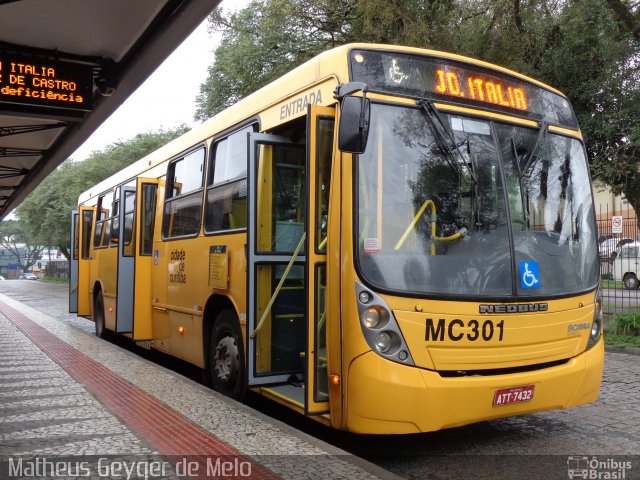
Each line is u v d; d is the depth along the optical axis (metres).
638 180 12.92
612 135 13.16
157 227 8.65
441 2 12.73
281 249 5.52
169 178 8.36
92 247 12.49
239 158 6.23
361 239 4.32
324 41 16.36
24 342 9.76
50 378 6.71
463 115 4.88
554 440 5.22
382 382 4.14
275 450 4.20
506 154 5.00
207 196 6.92
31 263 97.38
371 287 4.25
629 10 11.22
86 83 7.74
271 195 5.49
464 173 4.73
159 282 8.41
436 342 4.30
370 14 12.59
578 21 12.00
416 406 4.18
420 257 4.44
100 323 11.52
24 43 7.68
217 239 6.49
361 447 5.11
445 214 4.61
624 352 9.36
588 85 12.96
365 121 4.21
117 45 7.81
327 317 4.49
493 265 4.64
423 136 4.67
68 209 35.53
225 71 18.41
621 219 13.05
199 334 6.93
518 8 12.11
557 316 4.82
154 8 6.81
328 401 4.56
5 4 6.41
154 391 5.97
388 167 4.50
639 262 15.51
